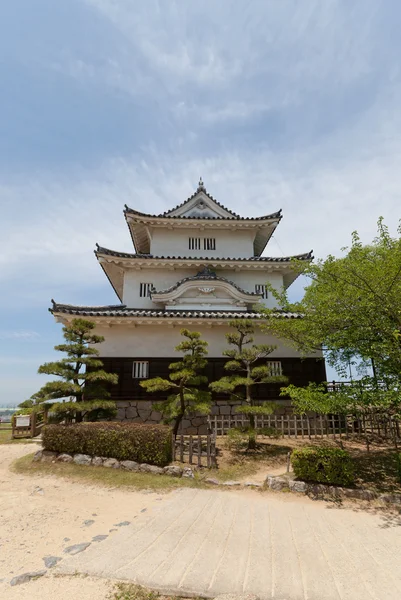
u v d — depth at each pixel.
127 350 16.70
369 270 9.38
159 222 21.89
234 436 12.09
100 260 20.23
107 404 12.66
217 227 22.56
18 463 11.52
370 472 10.68
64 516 7.48
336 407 9.72
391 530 7.15
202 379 13.19
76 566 5.39
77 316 15.98
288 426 14.85
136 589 4.83
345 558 5.89
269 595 4.76
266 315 14.20
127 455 10.84
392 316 9.22
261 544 6.35
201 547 6.14
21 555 5.77
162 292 18.97
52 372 12.46
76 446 11.35
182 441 11.22
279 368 16.78
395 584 5.10
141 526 7.00
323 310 10.73
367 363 10.72
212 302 19.39
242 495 9.15
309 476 9.66
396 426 13.84
